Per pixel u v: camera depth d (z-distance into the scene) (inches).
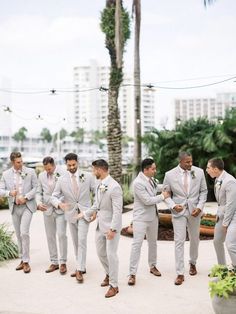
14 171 291.3
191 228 266.5
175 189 262.7
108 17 580.7
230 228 238.1
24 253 285.3
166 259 310.8
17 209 290.2
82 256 260.5
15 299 230.7
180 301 223.9
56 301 226.8
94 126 5556.1
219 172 246.1
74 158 267.3
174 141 751.7
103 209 241.9
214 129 713.6
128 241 374.6
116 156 592.1
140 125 766.5
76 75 5629.9
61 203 265.1
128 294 236.2
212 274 205.5
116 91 589.9
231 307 185.2
